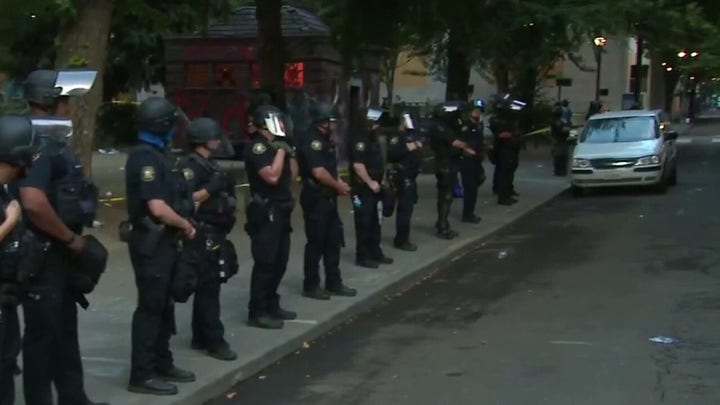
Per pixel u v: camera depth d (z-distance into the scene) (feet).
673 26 132.36
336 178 53.36
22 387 33.12
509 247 75.05
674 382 37.22
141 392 34.71
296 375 39.83
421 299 55.93
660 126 116.78
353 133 64.54
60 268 29.50
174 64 139.03
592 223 87.40
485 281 60.95
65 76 30.78
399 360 41.88
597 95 197.26
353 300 52.60
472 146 83.82
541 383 37.50
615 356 41.39
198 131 39.17
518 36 113.60
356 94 138.31
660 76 295.69
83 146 64.13
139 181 33.30
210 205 39.14
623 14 111.24
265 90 95.20
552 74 225.35
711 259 65.98
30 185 27.66
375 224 63.26
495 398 35.60
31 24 80.89
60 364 31.35
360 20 97.14
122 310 48.06
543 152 175.52
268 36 98.63
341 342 45.73
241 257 64.03
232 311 49.32
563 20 104.99
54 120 29.09
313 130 52.21
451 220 86.84
